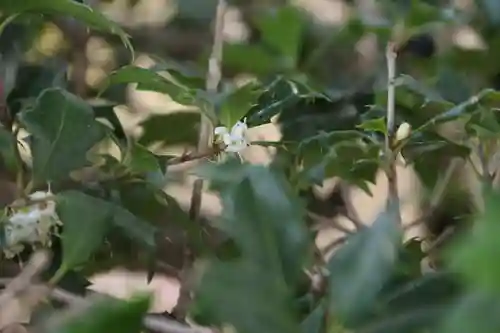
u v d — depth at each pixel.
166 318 0.73
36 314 0.65
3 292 0.65
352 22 0.89
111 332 0.33
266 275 0.39
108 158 0.79
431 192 0.97
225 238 0.77
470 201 0.94
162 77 0.73
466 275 0.25
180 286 0.86
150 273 0.82
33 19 0.89
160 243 0.85
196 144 0.95
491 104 0.76
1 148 0.71
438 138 0.84
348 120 0.89
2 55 0.89
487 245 0.23
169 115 0.91
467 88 0.90
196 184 0.84
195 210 0.84
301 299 0.54
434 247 0.77
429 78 0.96
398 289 0.42
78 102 0.68
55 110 0.67
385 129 0.70
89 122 0.68
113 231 0.74
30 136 0.73
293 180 0.81
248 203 0.43
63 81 0.88
